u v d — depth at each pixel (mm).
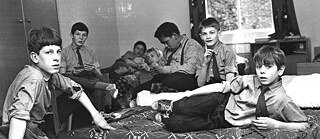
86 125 2527
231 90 2299
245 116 2172
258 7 3975
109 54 4711
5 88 2896
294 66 3600
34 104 1819
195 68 3047
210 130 2131
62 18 3846
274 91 2066
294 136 1985
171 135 2117
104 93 3039
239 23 4055
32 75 1801
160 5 4633
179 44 3172
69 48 3342
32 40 1871
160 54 3555
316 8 3818
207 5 4148
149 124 2387
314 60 3479
